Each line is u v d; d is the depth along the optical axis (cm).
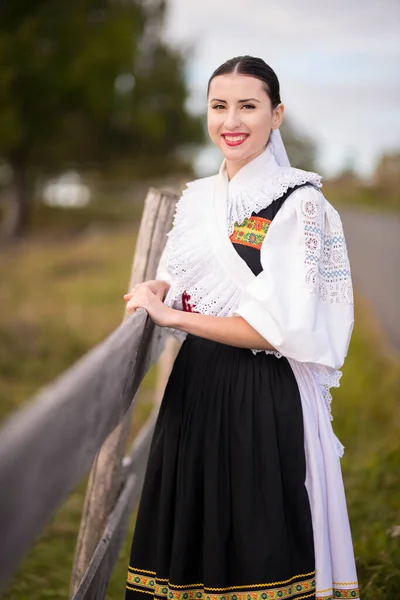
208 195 192
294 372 181
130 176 3362
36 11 1917
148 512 189
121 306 902
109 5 2123
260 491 174
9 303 927
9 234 2223
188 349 191
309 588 174
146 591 186
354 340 663
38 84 1928
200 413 181
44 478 99
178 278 188
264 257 173
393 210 3222
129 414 217
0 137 1822
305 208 176
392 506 314
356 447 404
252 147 184
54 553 299
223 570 172
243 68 182
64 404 107
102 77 1988
